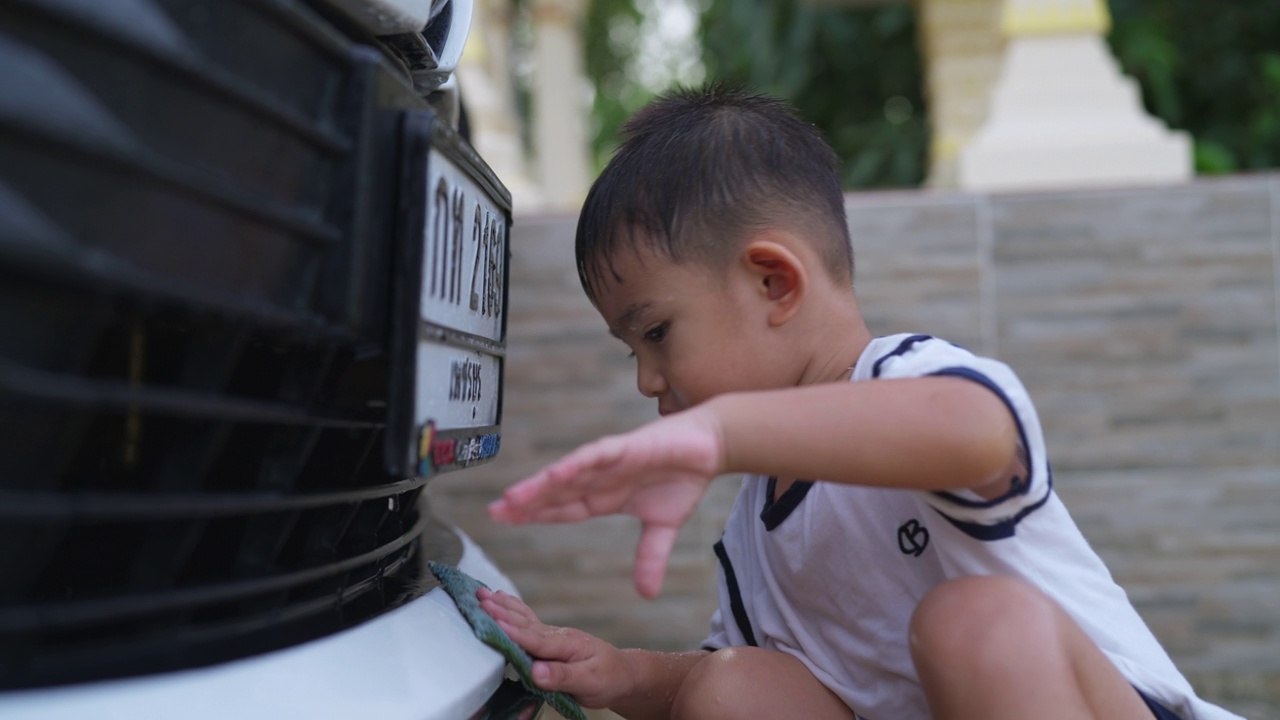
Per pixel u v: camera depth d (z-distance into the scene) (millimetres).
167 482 604
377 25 758
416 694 688
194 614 647
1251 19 5812
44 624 536
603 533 2506
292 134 617
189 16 558
